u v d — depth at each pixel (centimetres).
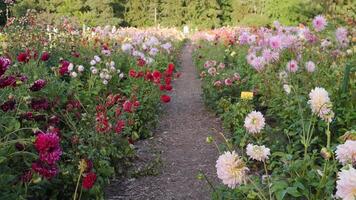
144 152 538
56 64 704
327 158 248
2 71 307
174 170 475
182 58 1964
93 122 434
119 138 465
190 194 410
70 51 830
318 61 634
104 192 404
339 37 664
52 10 2973
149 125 620
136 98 588
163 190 420
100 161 385
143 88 664
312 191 284
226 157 237
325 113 283
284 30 871
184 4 3731
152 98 671
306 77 553
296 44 679
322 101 283
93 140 405
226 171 235
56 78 529
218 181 437
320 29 617
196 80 1229
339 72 538
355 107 459
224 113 640
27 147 312
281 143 427
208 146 561
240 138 479
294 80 562
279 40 655
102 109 464
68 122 432
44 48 757
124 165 470
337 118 429
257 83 673
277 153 307
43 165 258
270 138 448
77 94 538
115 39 1180
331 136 429
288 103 495
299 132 421
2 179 275
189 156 524
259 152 266
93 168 374
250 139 457
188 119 714
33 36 826
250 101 599
